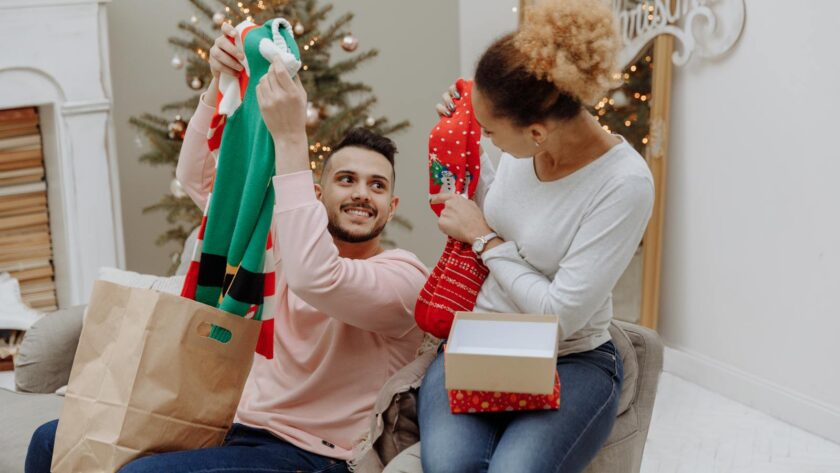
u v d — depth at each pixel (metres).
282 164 2.00
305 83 4.00
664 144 4.02
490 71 1.83
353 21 5.04
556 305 1.88
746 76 3.71
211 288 2.12
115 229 4.25
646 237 4.09
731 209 3.85
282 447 2.12
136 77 4.73
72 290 4.21
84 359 2.03
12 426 2.49
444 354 1.88
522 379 1.70
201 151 2.33
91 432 1.97
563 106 1.83
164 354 1.94
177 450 1.99
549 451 1.78
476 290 2.07
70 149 4.09
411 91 5.23
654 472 3.29
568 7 1.79
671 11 3.89
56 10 3.95
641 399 2.25
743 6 3.66
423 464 1.82
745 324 3.85
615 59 1.83
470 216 2.06
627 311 4.20
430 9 5.17
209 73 4.04
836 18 3.35
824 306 3.53
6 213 4.15
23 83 3.96
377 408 2.02
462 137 2.20
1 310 3.64
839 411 3.49
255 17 3.95
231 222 2.09
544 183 1.95
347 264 2.10
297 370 2.23
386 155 2.36
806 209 3.54
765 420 3.71
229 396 2.01
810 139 3.50
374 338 2.22
